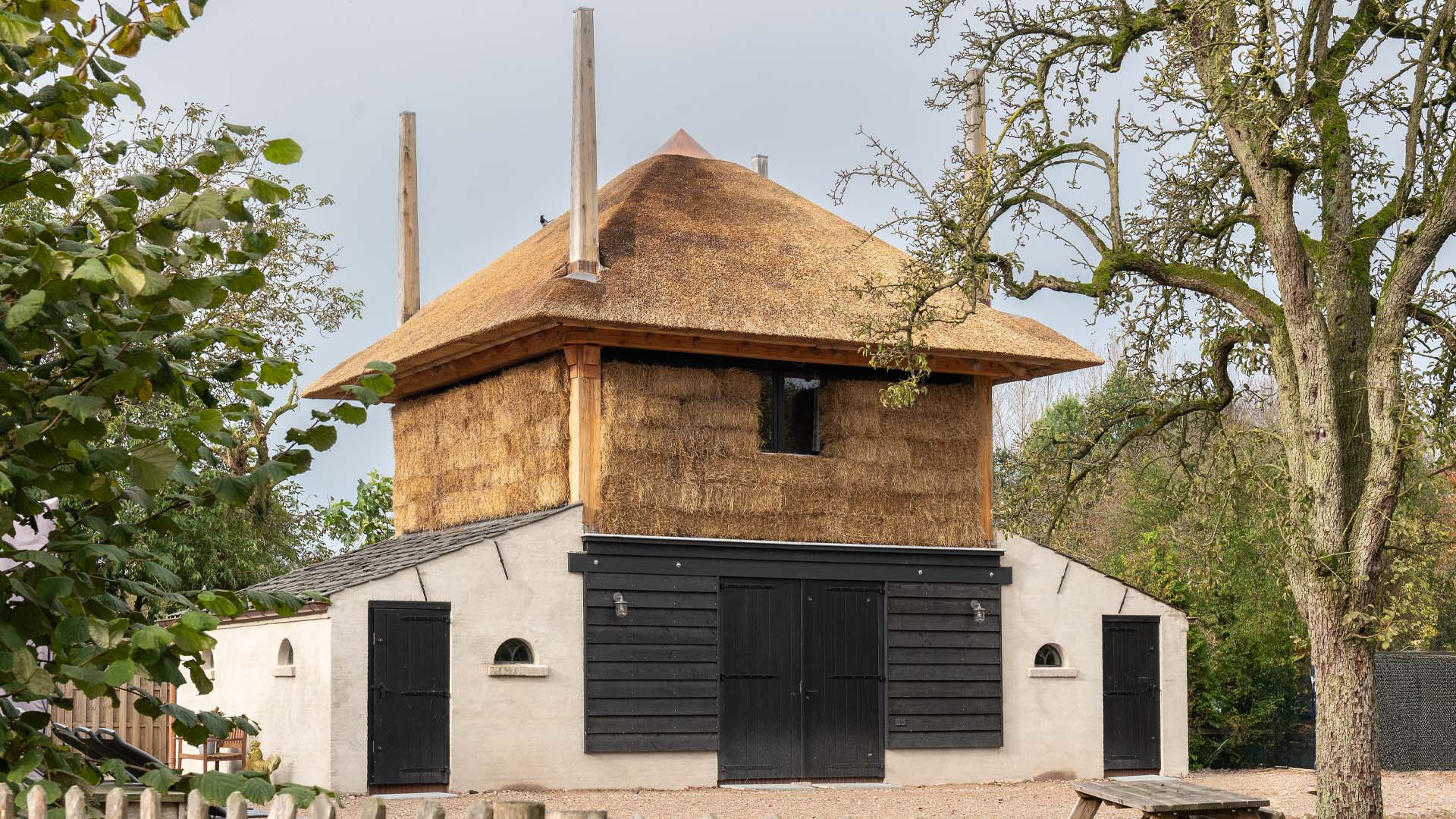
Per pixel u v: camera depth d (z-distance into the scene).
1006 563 20.14
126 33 6.21
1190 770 24.11
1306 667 27.09
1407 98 15.23
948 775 19.38
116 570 5.89
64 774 5.44
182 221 5.36
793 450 19.27
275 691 17.89
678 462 18.34
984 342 19.52
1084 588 20.67
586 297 17.64
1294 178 13.84
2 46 5.14
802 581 18.88
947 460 19.94
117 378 5.21
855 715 18.97
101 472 5.38
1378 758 13.16
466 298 21.77
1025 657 20.14
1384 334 13.38
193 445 5.52
